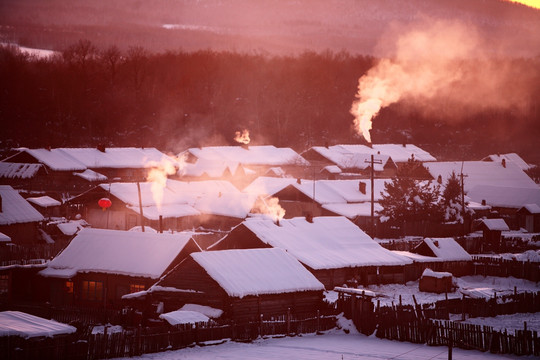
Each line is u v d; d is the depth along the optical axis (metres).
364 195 98.12
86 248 52.66
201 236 73.69
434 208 84.25
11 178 104.69
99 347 35.28
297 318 44.66
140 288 49.66
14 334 32.28
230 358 36.34
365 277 61.31
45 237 73.81
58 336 33.62
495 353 38.47
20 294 52.84
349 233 65.94
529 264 63.25
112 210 86.38
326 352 38.28
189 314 41.25
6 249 58.88
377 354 37.91
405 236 84.69
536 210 99.62
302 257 58.19
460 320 46.75
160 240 51.53
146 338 37.16
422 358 37.09
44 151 111.31
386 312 42.50
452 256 65.50
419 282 59.53
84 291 51.41
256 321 43.75
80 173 110.38
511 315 49.34
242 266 45.84
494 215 101.88
